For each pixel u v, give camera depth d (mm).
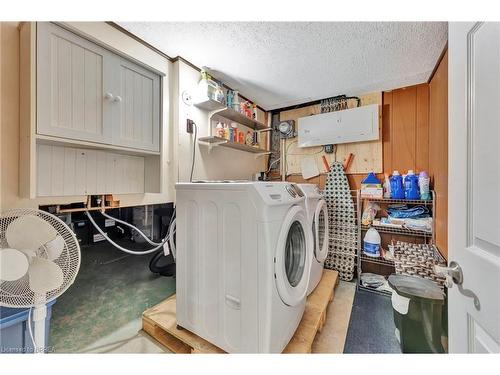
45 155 1211
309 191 1971
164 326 1412
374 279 2373
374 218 2469
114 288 1726
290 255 1433
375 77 2230
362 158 2678
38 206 1188
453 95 692
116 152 1540
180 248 1387
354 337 1541
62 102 1123
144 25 1524
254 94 2674
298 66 2039
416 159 2391
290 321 1211
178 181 1924
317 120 2789
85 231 1615
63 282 983
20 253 866
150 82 1558
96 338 1401
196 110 2104
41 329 962
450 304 704
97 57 1261
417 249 2012
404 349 1383
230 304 1154
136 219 1902
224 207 1181
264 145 3281
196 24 1512
